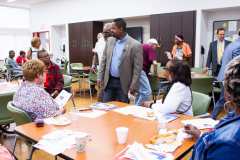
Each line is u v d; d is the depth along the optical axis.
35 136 1.42
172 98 1.94
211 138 0.81
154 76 3.98
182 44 5.57
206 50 6.73
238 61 0.78
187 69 1.98
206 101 2.16
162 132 1.43
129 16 7.81
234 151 0.72
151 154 1.14
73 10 9.69
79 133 1.26
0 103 2.49
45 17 11.07
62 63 9.14
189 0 6.38
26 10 12.18
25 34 12.13
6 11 11.67
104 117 1.84
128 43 2.72
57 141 1.31
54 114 1.91
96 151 1.21
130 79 2.77
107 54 2.89
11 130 3.47
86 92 6.56
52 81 3.36
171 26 6.80
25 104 1.86
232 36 6.22
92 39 9.10
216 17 6.46
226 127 0.79
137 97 3.77
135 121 1.74
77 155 1.16
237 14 6.07
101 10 8.64
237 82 0.76
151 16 7.22
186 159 2.49
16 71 7.70
